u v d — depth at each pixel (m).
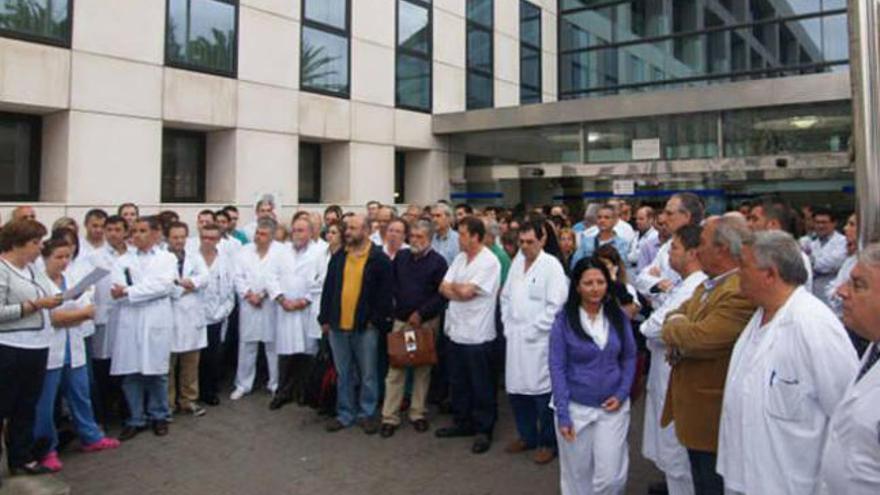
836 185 11.83
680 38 17.22
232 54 11.57
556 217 8.80
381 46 14.23
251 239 9.06
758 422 2.63
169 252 6.37
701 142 12.65
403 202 15.45
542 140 14.48
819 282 6.82
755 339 2.75
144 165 10.31
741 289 2.81
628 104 13.07
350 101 13.55
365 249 6.21
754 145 12.14
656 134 13.11
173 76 10.68
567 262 6.67
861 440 2.09
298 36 12.58
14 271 4.65
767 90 11.70
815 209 7.39
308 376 6.89
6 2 8.90
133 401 6.05
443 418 6.56
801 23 15.57
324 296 6.30
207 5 11.20
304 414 6.70
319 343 6.98
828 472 2.27
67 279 5.52
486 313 5.72
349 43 13.58
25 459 4.90
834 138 11.47
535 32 18.66
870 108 2.42
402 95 14.71
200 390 7.04
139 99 10.25
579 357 3.92
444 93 15.71
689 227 3.88
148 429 6.20
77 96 9.54
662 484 4.66
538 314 5.15
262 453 5.57
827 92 11.19
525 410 5.54
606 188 13.92
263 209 9.38
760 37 16.09
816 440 2.50
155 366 5.99
